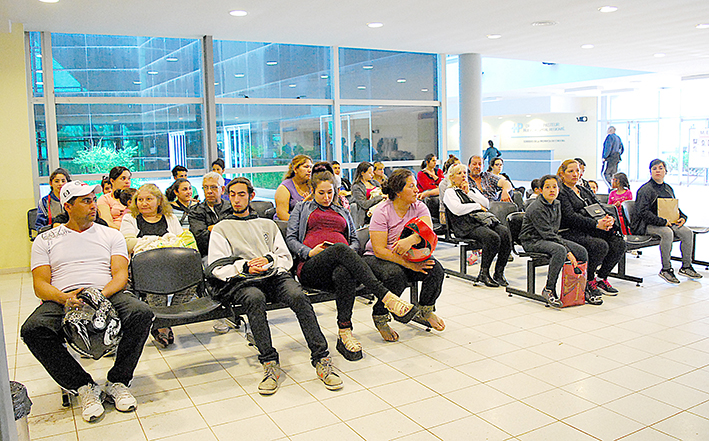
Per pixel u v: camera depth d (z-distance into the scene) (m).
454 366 3.52
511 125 19.14
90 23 6.36
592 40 8.48
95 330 2.87
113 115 7.30
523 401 3.02
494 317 4.50
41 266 3.10
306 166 4.69
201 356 3.81
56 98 6.95
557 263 4.67
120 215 5.00
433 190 6.55
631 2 6.12
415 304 4.29
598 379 3.28
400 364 3.57
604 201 6.61
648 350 3.73
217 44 7.80
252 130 8.20
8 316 4.81
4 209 6.57
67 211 3.23
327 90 8.80
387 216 4.00
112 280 3.20
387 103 9.32
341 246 3.59
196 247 3.94
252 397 3.15
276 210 4.86
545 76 14.76
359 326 4.36
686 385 3.19
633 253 6.90
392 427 2.77
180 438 2.71
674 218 5.54
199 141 7.86
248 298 3.29
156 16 6.14
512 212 5.82
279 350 3.88
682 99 17.55
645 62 11.11
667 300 4.91
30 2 5.38
